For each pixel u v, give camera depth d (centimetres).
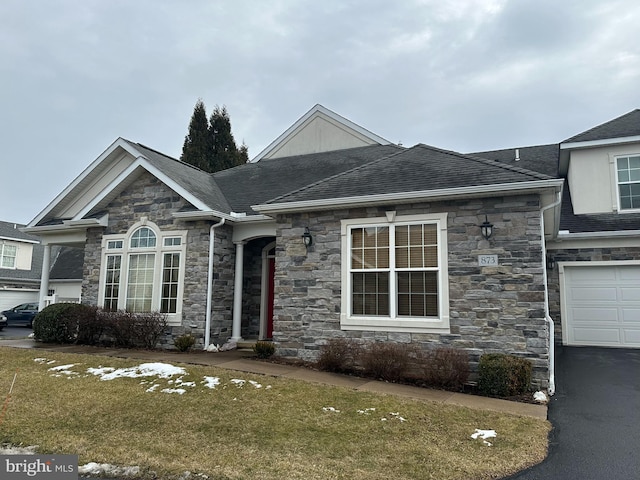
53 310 1223
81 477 426
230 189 1450
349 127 1606
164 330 1146
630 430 566
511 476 429
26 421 566
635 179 1309
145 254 1223
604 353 1098
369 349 851
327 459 457
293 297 980
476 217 834
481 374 739
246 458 457
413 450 482
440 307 835
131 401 639
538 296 775
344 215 952
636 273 1203
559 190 777
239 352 1087
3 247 2792
